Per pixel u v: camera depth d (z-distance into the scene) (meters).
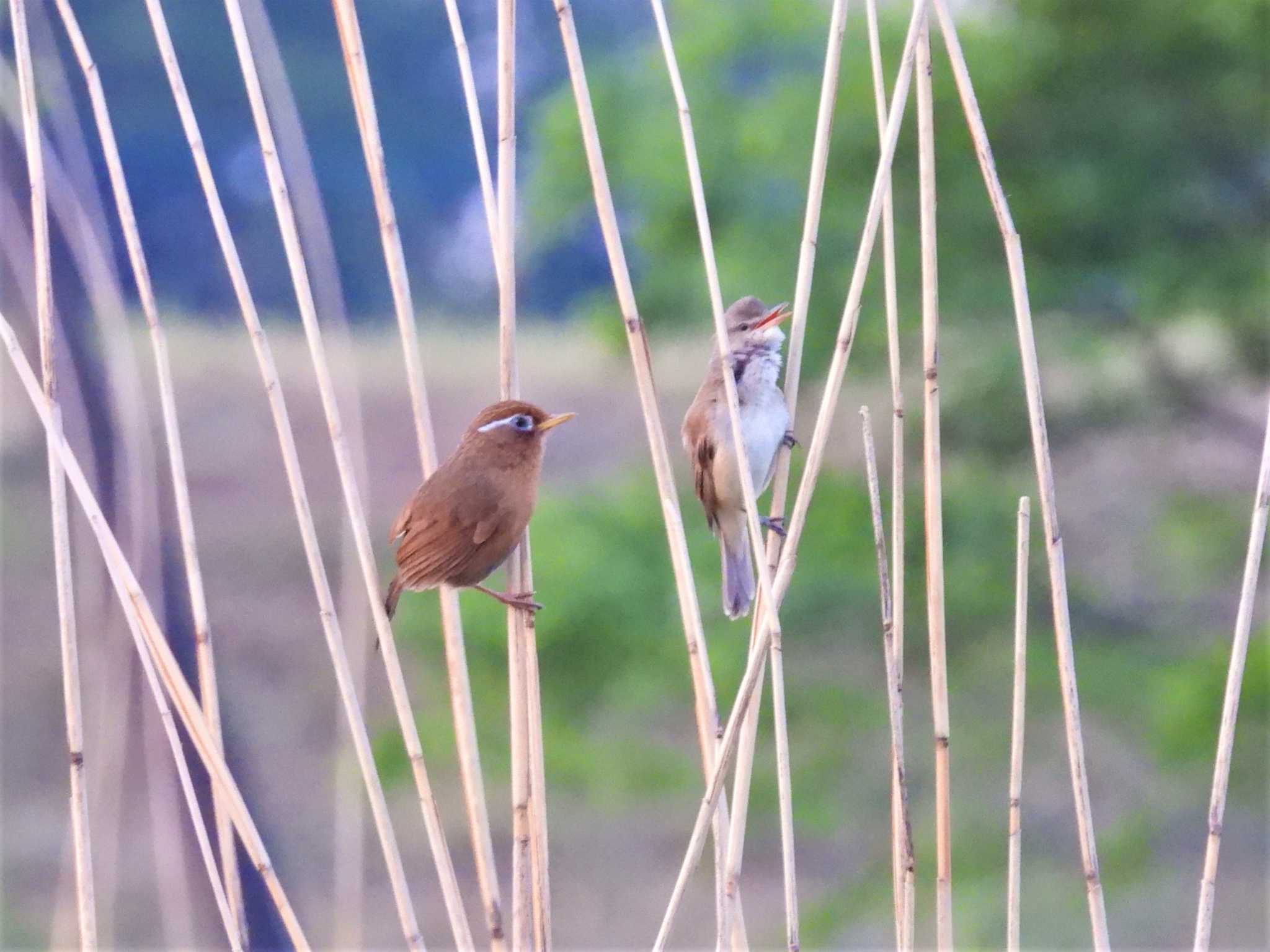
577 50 6.01
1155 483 18.53
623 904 18.75
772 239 15.35
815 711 15.34
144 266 6.22
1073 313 15.74
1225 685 14.38
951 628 15.52
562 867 19.28
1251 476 18.22
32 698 20.50
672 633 15.01
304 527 6.14
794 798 15.45
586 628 14.88
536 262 26.95
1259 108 15.09
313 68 30.05
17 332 10.00
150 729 7.67
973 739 16.22
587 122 6.00
